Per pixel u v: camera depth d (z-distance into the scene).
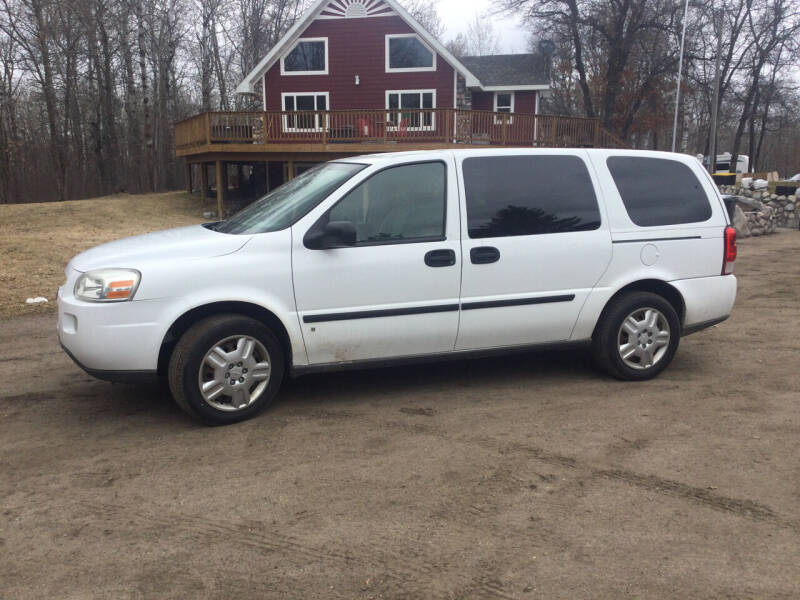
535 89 29.80
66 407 4.82
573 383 5.27
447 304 4.71
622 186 5.19
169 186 38.31
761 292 9.34
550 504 3.33
